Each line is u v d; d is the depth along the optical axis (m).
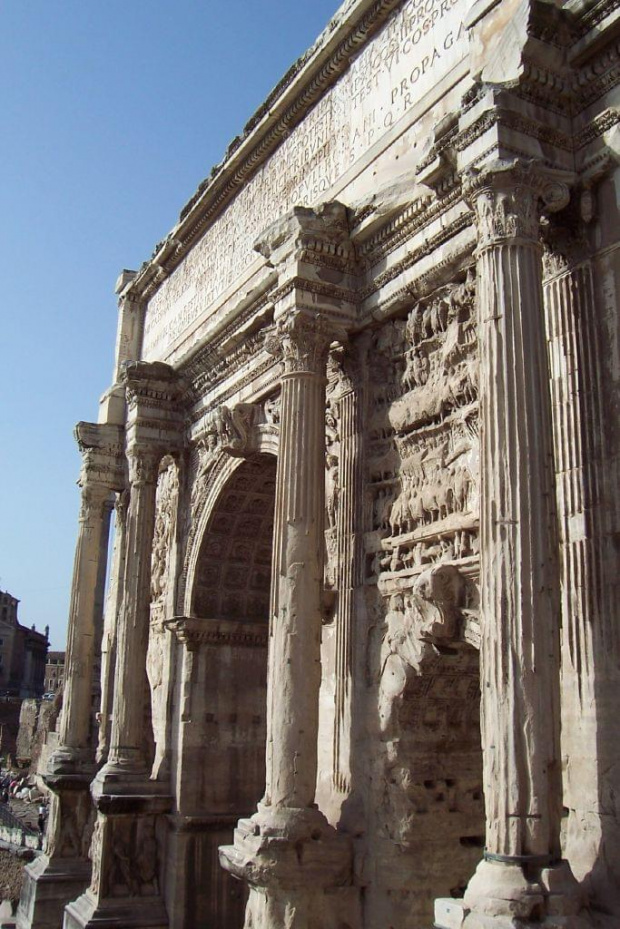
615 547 9.24
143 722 20.38
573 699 9.34
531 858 8.30
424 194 12.45
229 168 20.34
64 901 22.44
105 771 19.75
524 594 8.82
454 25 13.10
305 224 13.60
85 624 24.69
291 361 13.70
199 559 20.62
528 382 9.32
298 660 12.62
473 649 11.92
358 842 12.48
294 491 13.20
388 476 13.59
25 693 119.12
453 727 12.84
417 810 12.23
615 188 9.86
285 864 11.80
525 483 9.08
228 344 18.70
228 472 19.44
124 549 25.75
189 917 18.83
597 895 8.59
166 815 19.78
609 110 9.84
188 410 21.75
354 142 15.47
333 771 13.34
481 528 9.31
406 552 12.85
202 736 19.98
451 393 12.17
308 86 17.02
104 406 26.31
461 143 10.26
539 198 9.91
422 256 12.87
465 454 11.94
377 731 12.65
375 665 13.01
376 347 14.11
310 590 12.88
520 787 8.47
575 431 9.84
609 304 9.73
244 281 19.72
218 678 20.48
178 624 20.28
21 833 34.97
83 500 25.56
